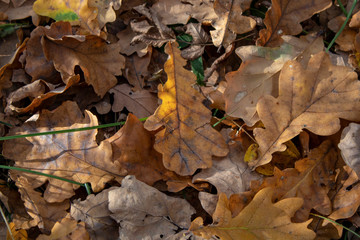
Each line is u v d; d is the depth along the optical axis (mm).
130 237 705
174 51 710
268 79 743
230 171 723
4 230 730
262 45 760
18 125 769
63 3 788
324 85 713
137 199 708
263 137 718
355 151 698
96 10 786
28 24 813
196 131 729
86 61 768
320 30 780
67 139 742
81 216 719
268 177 708
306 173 715
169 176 732
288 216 690
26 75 783
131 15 811
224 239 686
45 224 725
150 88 787
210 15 784
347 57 762
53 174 736
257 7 795
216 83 774
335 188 713
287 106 717
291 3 760
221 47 783
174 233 706
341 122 725
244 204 705
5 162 767
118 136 731
